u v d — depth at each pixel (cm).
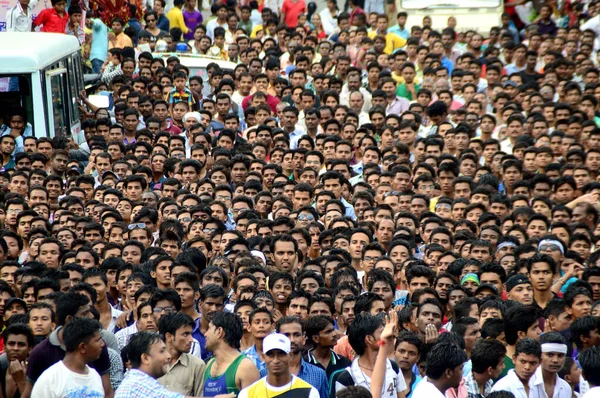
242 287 3772
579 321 3547
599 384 3031
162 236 4544
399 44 9844
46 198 5441
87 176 5700
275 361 2844
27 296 3803
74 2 8275
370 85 8294
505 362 3409
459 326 3484
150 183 5969
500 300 3678
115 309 4009
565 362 3334
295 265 4388
